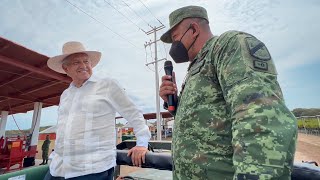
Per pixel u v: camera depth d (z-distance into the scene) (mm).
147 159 1723
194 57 1321
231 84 838
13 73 7984
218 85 1014
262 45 911
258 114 699
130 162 1878
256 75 784
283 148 637
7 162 9406
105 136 1771
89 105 1789
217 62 986
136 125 1880
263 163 634
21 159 10094
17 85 9461
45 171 1847
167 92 1520
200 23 1318
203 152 987
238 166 674
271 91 750
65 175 1642
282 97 777
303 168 1118
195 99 1064
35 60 7133
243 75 809
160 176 2359
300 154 12211
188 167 1024
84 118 1751
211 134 980
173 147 1185
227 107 969
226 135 950
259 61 833
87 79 1990
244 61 835
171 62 1626
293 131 672
